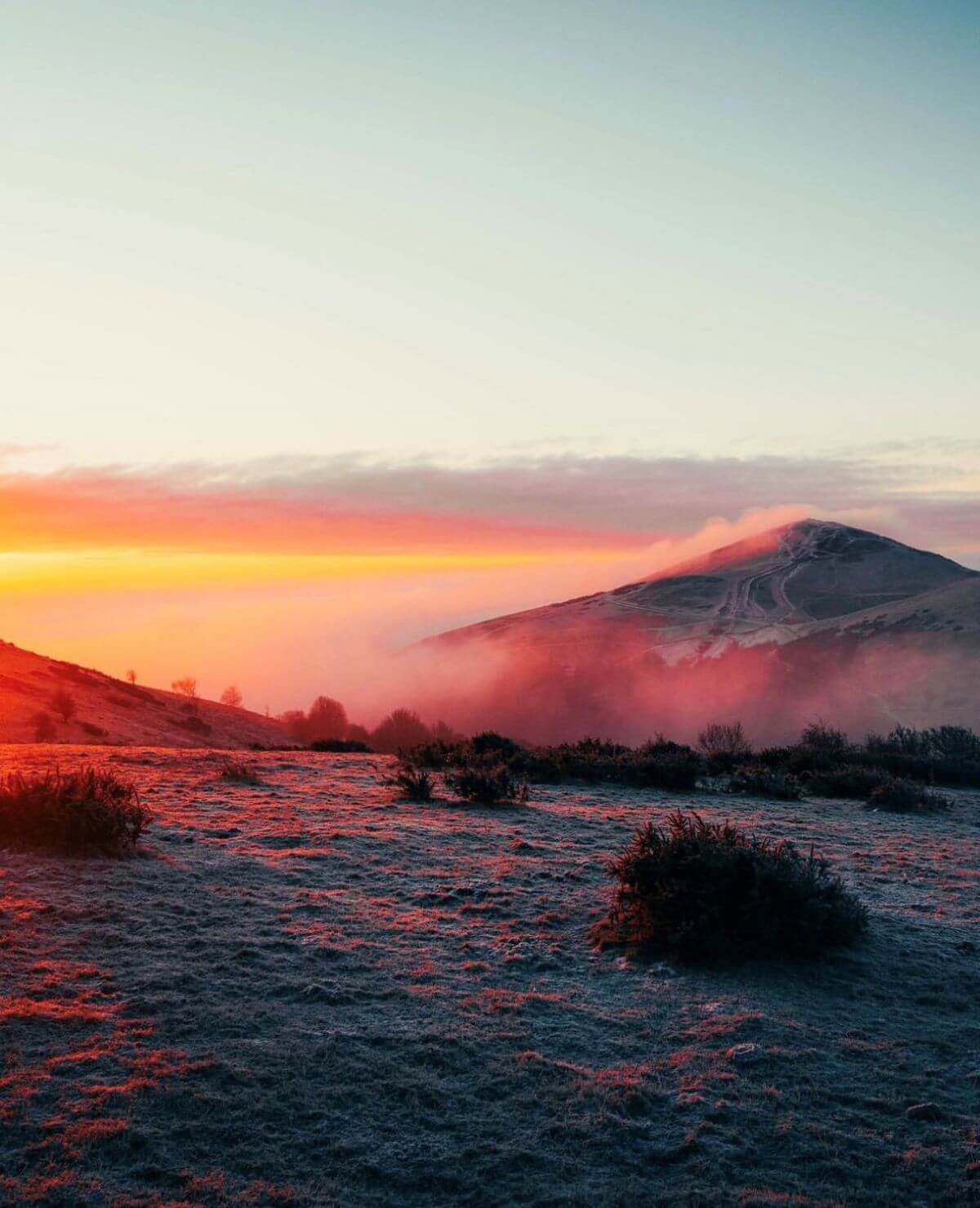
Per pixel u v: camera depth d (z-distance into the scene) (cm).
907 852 1906
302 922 1209
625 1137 752
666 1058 898
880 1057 922
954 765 3478
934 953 1230
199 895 1284
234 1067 803
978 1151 753
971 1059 927
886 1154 746
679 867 1235
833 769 3275
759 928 1169
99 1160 665
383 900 1351
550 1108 786
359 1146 713
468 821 2047
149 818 1600
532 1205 660
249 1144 703
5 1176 639
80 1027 851
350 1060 837
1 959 986
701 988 1081
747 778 2862
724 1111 797
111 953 1038
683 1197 675
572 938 1239
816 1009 1038
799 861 1299
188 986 964
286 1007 941
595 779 2997
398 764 3078
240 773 2475
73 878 1297
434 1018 945
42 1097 732
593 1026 963
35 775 1677
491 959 1138
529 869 1580
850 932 1234
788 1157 739
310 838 1728
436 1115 765
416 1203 655
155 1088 755
